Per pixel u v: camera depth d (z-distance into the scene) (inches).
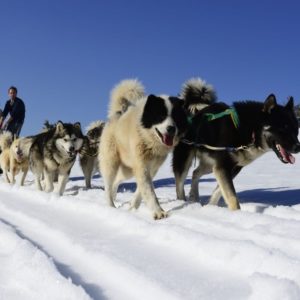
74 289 89.3
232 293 87.0
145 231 139.9
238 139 194.4
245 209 193.8
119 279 99.4
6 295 92.3
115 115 213.3
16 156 357.7
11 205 216.7
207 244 115.6
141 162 188.4
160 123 185.2
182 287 91.2
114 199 222.2
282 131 186.4
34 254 114.6
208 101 240.8
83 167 332.8
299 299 76.7
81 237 140.2
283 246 117.8
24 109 416.2
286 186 313.4
